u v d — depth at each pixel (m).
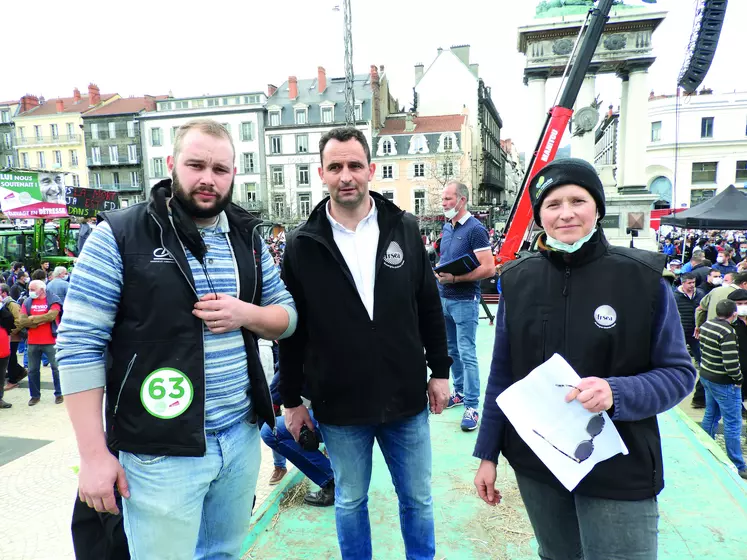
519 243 6.29
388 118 47.81
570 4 17.41
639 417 1.32
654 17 16.59
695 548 2.26
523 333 1.54
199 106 49.16
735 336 4.54
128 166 48.28
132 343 1.44
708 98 35.03
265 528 2.59
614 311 1.39
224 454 1.56
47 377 7.88
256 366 1.67
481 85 50.28
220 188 1.53
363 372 1.93
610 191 17.84
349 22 16.53
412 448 2.04
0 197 15.16
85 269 1.41
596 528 1.38
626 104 18.44
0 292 7.41
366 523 2.09
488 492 1.64
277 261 16.28
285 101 45.94
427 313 2.20
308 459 2.76
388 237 2.00
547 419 1.44
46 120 50.75
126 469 1.45
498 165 67.62
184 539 1.49
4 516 3.62
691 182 36.03
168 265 1.47
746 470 4.51
